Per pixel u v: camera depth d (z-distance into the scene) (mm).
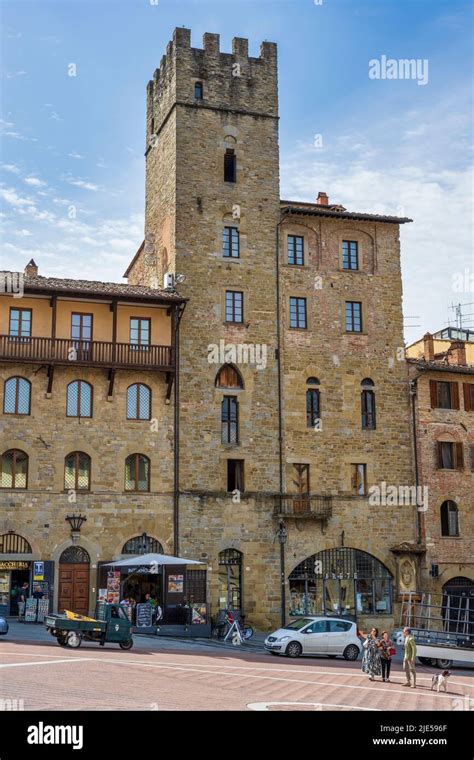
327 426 51969
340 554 51000
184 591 45719
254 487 49656
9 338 46125
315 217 54094
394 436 53281
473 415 55281
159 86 56312
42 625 41938
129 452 47625
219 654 35656
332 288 53688
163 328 49438
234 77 54094
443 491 53469
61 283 47969
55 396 46969
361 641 39125
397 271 55281
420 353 64188
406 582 51469
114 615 34188
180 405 49000
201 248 51312
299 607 49656
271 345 51625
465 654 37906
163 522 47562
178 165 51906
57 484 46219
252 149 53594
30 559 45219
